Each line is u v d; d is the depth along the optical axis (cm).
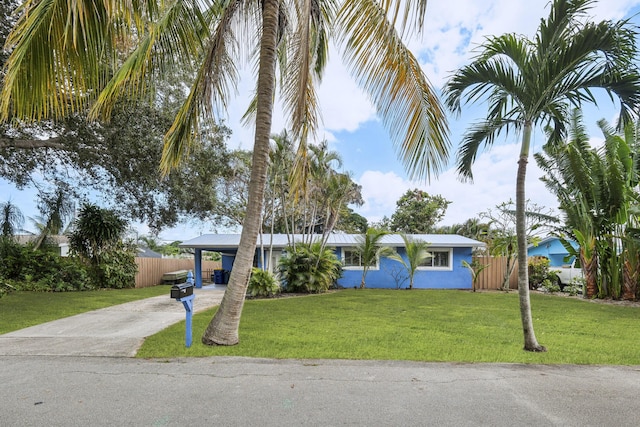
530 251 2152
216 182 1430
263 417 282
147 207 1351
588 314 852
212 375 375
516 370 406
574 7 443
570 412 299
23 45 279
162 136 1052
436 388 348
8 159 1170
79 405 300
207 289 1503
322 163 1295
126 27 316
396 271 1583
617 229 1173
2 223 1339
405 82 458
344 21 455
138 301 1009
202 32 536
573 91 488
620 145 1092
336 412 293
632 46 433
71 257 1409
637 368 419
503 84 512
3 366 400
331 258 1389
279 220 2119
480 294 1305
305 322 700
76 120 926
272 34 523
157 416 281
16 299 997
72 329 614
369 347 503
